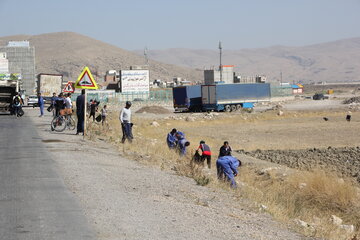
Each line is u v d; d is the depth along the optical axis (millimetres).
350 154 39969
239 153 43250
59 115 37250
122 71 161625
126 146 29453
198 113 105438
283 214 15938
